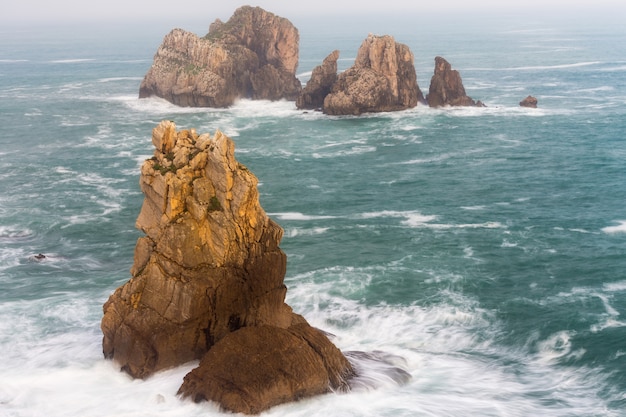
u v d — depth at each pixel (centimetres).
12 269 5947
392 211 7462
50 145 10831
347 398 3816
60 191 8306
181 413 3650
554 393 4050
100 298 5256
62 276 5781
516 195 7931
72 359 4256
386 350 4528
